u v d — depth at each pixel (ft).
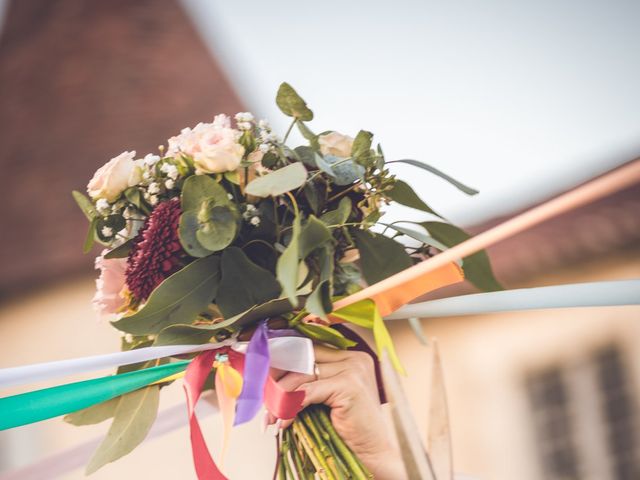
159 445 15.65
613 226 21.72
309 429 5.08
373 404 5.12
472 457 20.75
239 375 4.90
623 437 20.98
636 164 2.77
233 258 4.71
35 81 26.16
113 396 4.83
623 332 21.29
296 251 4.26
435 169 4.99
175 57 27.04
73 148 24.43
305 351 4.93
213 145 4.72
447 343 21.09
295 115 4.98
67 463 6.87
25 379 4.09
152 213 4.83
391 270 5.04
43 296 21.15
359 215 5.09
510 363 20.77
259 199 4.88
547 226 22.35
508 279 21.72
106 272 5.05
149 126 25.32
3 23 27.81
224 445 4.89
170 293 4.61
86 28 27.50
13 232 22.26
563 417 20.94
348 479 4.94
